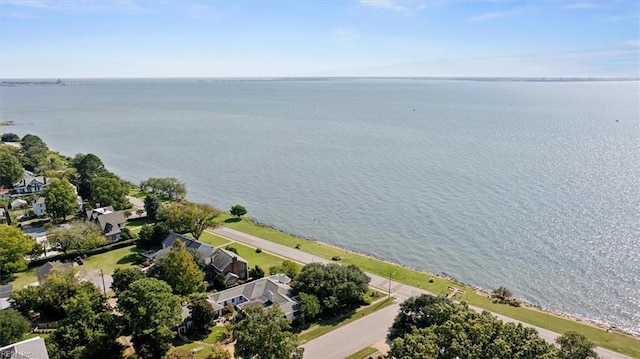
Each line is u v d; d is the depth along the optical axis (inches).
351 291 2945.4
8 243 3393.2
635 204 4987.7
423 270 3757.4
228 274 3334.2
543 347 1846.7
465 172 6594.5
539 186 5762.8
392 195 5664.4
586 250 3937.0
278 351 2080.5
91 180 5305.1
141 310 2330.2
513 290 3390.7
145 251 3944.4
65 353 2269.9
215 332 2704.2
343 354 2482.8
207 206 4362.7
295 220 4965.6
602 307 3152.1
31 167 6619.1
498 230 4431.6
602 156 7426.2
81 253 3811.5
